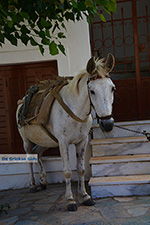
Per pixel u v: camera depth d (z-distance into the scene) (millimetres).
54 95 3553
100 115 2975
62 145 3506
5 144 5352
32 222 3316
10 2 2787
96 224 3102
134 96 5652
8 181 4977
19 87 5238
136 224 3018
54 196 4246
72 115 3373
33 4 2861
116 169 4168
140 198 3750
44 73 5160
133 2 5492
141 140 4398
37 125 3783
